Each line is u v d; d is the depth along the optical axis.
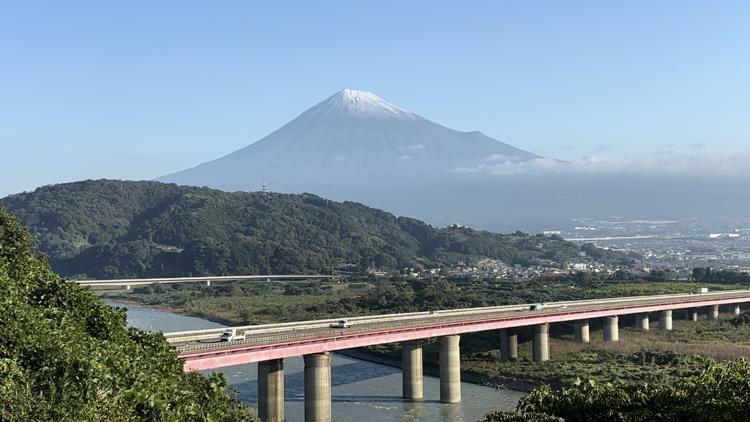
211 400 55.09
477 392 131.62
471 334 172.50
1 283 60.97
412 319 139.25
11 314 51.69
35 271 73.62
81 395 43.81
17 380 43.62
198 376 59.38
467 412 115.06
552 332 178.75
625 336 175.50
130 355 56.62
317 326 128.88
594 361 145.50
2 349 47.09
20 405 41.94
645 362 141.25
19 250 81.62
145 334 68.12
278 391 107.81
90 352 48.97
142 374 48.91
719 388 52.72
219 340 109.44
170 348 68.25
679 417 52.81
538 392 57.66
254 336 113.56
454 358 127.88
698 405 52.31
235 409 59.94
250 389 127.56
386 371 150.75
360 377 144.00
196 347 101.88
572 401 56.00
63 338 50.47
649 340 167.00
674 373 129.62
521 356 154.50
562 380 132.25
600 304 177.25
